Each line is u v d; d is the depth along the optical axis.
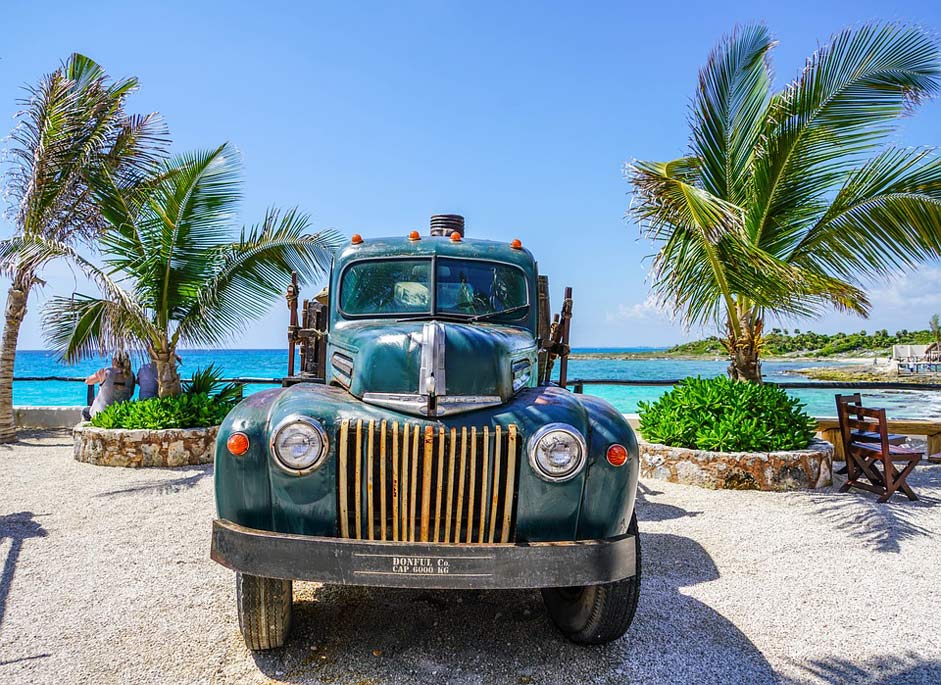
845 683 3.41
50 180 10.52
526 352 4.11
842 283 8.38
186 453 8.89
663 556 5.34
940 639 3.91
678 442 8.25
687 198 7.43
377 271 4.92
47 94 10.58
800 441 7.98
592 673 3.47
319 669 3.48
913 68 8.06
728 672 3.50
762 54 8.64
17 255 8.70
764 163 8.58
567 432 3.22
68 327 10.13
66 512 6.51
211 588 4.57
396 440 3.17
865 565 5.15
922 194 7.94
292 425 3.17
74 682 3.31
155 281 9.91
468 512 3.18
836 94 8.36
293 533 3.20
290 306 5.68
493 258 5.06
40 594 4.44
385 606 4.30
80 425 9.61
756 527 6.12
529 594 4.54
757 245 8.85
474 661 3.59
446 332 3.50
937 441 9.91
